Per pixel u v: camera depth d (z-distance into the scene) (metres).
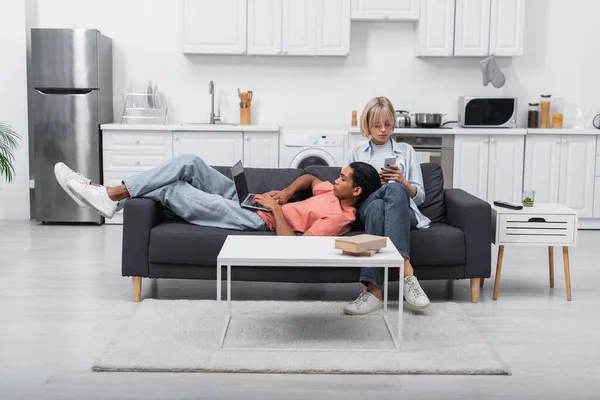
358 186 3.59
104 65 6.04
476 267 3.60
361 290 3.96
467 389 2.57
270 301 3.60
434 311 3.44
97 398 2.46
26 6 6.09
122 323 3.30
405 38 6.34
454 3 6.00
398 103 6.41
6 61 6.04
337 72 6.38
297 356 2.83
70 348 2.95
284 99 6.40
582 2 6.31
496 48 6.02
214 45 6.02
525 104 6.41
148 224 3.57
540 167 5.95
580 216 5.99
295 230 3.65
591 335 3.20
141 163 5.91
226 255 2.78
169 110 6.39
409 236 3.47
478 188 5.94
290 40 6.03
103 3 6.26
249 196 3.87
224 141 5.90
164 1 6.27
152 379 2.63
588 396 2.52
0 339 3.06
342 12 6.00
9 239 5.30
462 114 6.05
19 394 2.48
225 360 2.77
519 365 2.81
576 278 4.28
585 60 6.38
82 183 3.72
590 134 5.93
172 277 3.59
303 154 5.90
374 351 2.89
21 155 6.13
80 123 5.84
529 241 3.73
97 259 4.64
